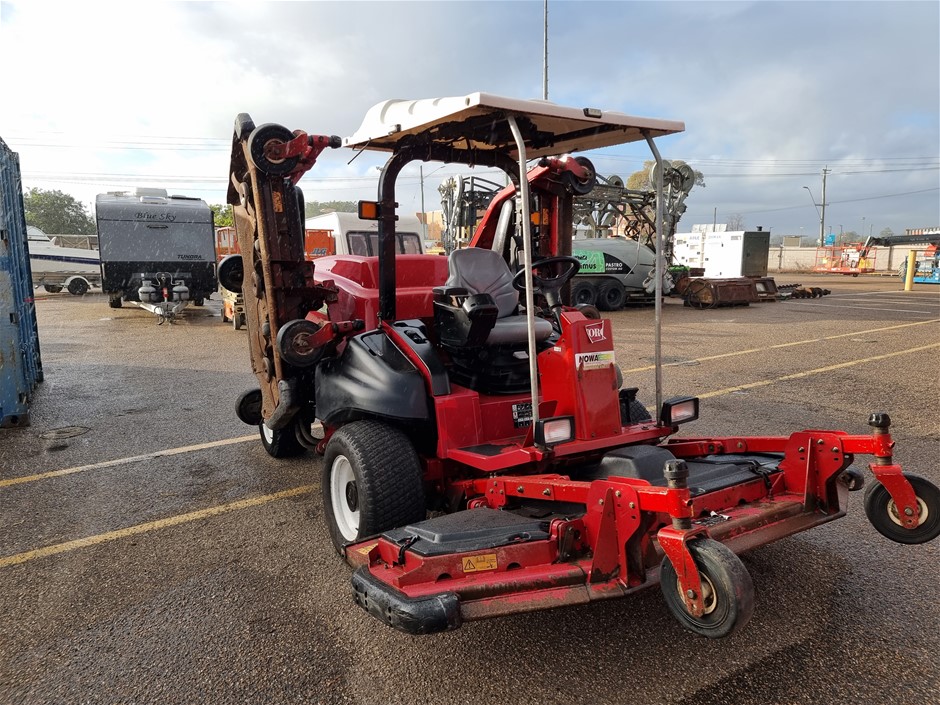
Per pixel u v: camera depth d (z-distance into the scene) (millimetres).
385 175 3975
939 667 2781
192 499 4879
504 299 4238
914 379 8398
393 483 3465
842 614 3184
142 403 7906
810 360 9867
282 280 4277
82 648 3049
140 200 19344
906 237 41219
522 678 2766
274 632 3150
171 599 3467
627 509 2574
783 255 47656
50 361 10945
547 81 21016
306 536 4230
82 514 4613
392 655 2949
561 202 4496
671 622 3146
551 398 3514
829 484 3215
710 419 6637
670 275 19781
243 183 4445
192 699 2684
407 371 3734
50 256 26062
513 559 2684
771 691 2652
